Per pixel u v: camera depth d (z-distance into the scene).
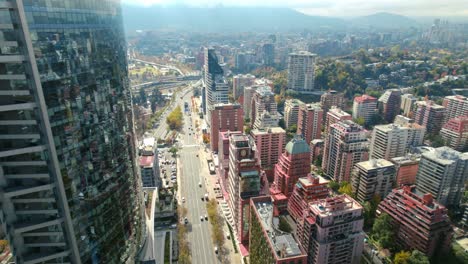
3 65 82.31
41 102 87.44
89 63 106.94
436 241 182.50
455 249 187.12
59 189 96.56
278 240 143.75
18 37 81.56
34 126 89.50
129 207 137.88
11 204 95.25
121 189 130.25
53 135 92.50
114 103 125.56
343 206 162.50
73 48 98.50
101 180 116.06
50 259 101.94
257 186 195.38
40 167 93.69
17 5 78.81
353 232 163.88
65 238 102.50
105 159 118.12
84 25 103.44
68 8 95.06
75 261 105.56
